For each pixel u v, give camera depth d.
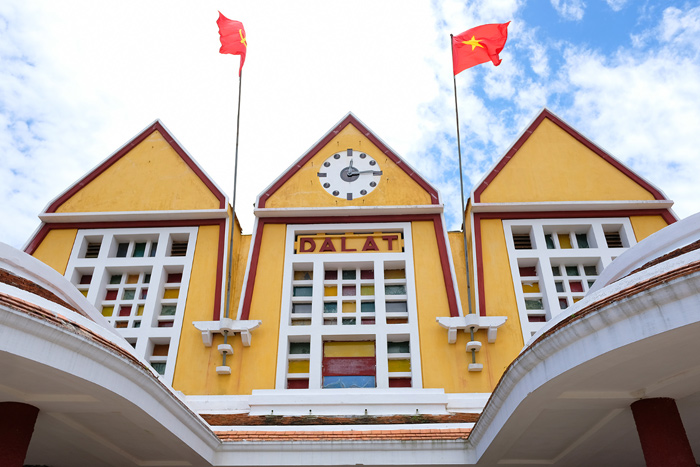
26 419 10.08
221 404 16.20
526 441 11.84
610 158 20.45
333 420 14.75
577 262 19.02
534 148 20.80
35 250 19.38
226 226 19.56
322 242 19.42
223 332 17.59
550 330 9.48
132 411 10.31
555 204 19.33
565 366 9.14
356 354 17.81
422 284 18.53
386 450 12.63
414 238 19.33
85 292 18.80
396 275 19.17
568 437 11.69
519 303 18.22
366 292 18.95
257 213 19.69
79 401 10.01
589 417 10.85
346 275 19.33
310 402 15.76
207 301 18.55
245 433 13.25
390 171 20.58
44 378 9.24
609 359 8.79
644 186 19.92
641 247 12.36
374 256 19.05
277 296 18.47
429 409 15.62
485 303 18.22
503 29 22.05
